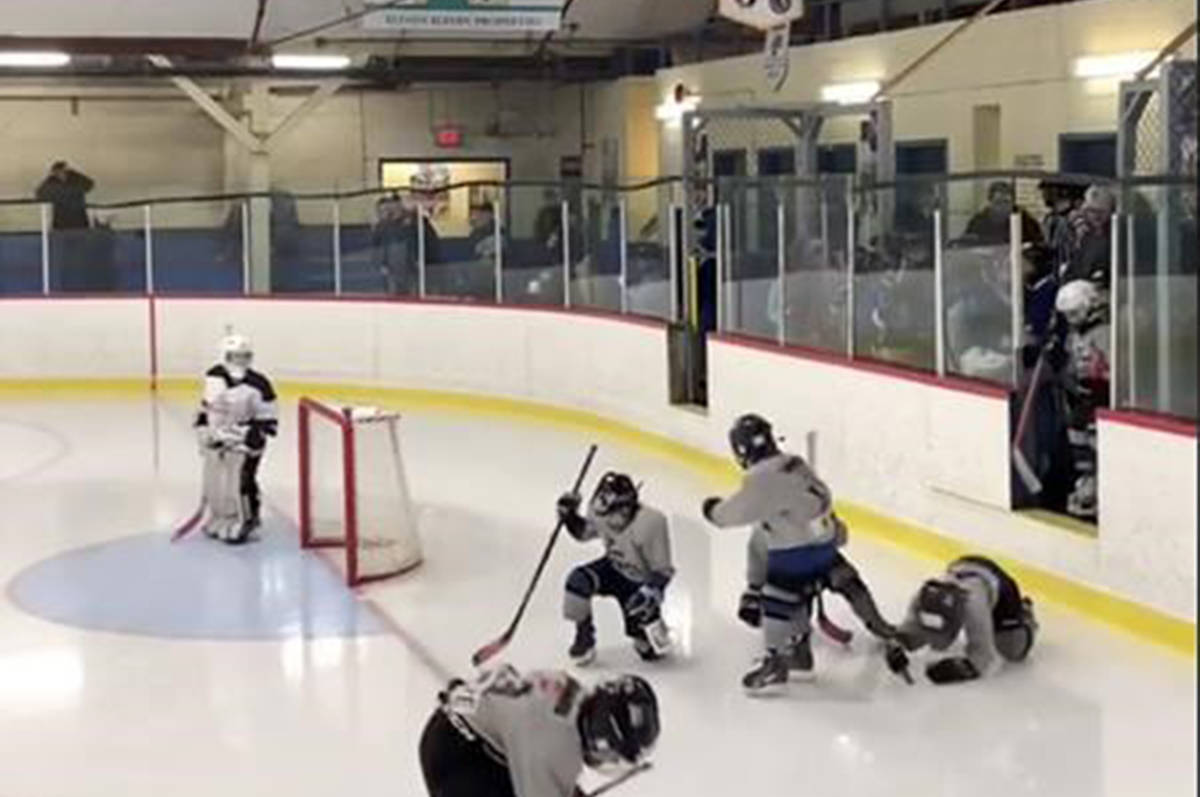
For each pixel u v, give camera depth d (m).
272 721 6.08
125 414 13.83
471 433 12.66
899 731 5.84
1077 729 5.82
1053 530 7.43
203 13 15.98
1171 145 7.95
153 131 19.03
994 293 7.93
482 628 7.27
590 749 3.69
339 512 9.64
